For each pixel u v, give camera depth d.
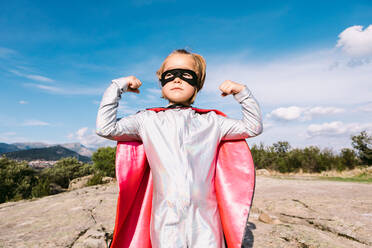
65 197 5.68
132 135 1.42
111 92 1.38
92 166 21.80
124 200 1.43
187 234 1.11
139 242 1.47
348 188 6.46
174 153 1.24
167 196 1.17
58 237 2.66
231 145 1.60
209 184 1.28
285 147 20.97
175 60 1.61
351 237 2.54
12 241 2.57
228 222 1.45
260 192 6.07
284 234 2.54
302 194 5.41
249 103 1.46
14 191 14.91
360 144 16.86
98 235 2.67
